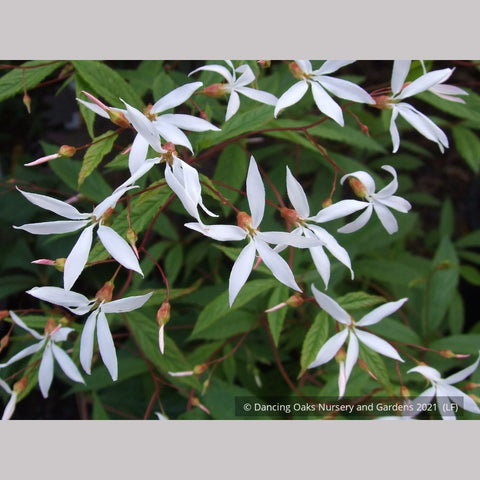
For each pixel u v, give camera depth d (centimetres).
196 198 16
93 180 22
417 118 18
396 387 20
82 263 17
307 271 21
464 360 22
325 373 23
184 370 20
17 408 28
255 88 20
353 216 25
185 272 26
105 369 22
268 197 24
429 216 38
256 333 24
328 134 22
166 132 17
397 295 26
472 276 29
